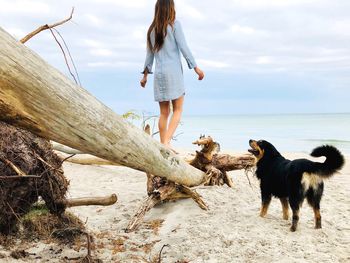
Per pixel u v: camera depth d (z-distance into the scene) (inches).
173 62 246.2
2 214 146.7
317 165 176.4
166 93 247.1
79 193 260.1
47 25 122.8
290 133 1391.5
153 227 190.2
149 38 252.8
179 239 170.2
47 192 159.9
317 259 147.4
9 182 144.2
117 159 130.5
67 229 163.0
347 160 430.3
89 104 108.7
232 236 171.0
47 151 161.5
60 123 101.9
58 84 98.5
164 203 226.2
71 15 126.0
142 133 141.0
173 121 249.0
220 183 257.0
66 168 352.2
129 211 217.8
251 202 233.1
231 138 1120.8
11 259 138.6
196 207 216.4
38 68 93.4
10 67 87.2
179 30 242.7
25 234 159.2
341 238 173.2
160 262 148.7
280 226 187.8
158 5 242.5
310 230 182.4
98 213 215.6
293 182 181.8
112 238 172.7
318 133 1375.5
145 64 259.6
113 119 119.0
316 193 181.8
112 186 284.5
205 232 177.0
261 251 155.6
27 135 156.0
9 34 89.4
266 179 200.5
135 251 159.0
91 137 111.7
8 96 89.8
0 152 142.0
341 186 285.0
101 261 145.3
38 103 95.0
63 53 123.3
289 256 150.4
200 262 147.1
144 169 152.6
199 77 247.0
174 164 177.9
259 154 204.5
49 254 147.8
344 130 1574.8
